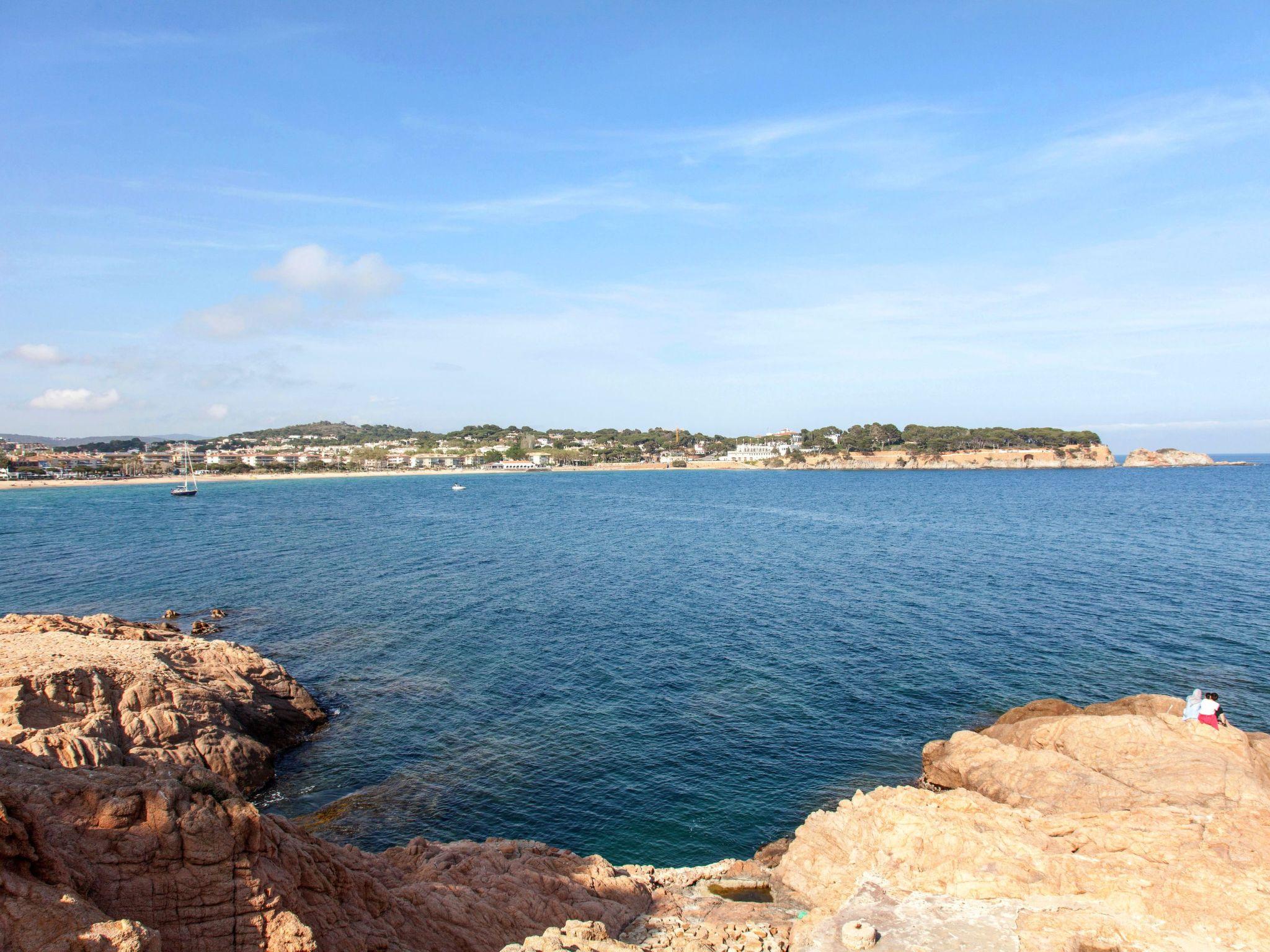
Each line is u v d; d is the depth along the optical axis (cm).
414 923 1650
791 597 6031
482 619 5334
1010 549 8506
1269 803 1914
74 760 2064
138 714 2775
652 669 4197
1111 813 1891
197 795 1430
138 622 4834
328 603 5869
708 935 1791
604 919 1888
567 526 11775
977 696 3747
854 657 4375
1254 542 8838
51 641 3422
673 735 3331
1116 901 1513
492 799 2817
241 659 3647
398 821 2670
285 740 3294
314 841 1689
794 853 2280
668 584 6631
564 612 5541
